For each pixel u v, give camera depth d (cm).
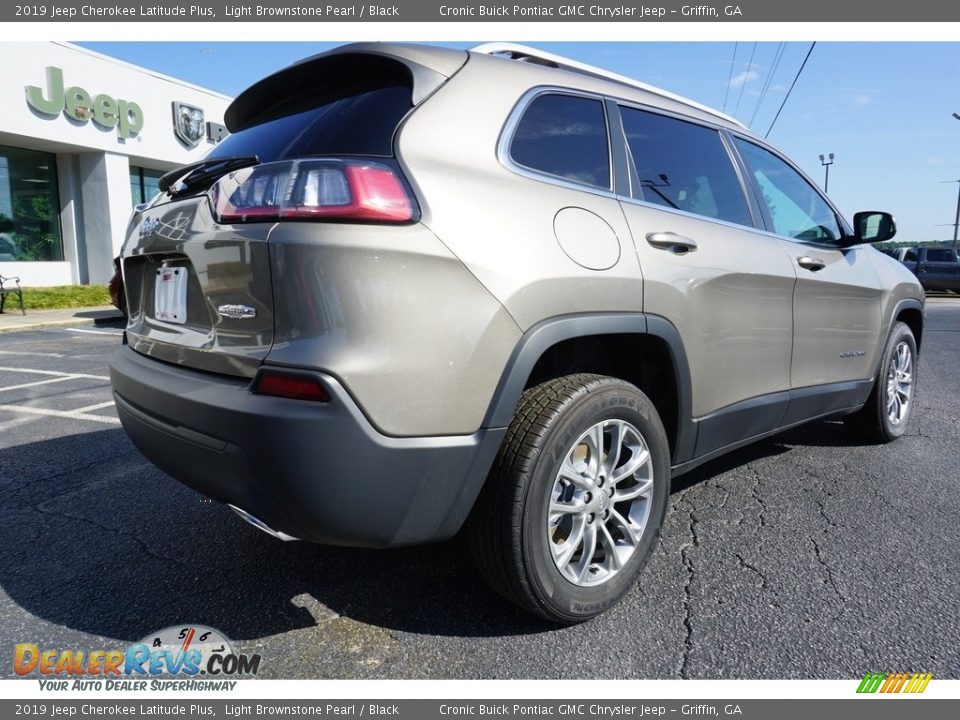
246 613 234
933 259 2275
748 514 317
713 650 213
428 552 279
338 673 203
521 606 215
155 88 1680
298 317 176
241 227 188
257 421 175
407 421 181
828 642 217
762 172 336
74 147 1506
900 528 302
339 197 179
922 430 476
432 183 192
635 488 237
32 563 269
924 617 230
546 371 254
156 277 241
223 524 307
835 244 372
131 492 348
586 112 252
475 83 221
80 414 519
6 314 1243
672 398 259
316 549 282
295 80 246
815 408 351
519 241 202
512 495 200
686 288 252
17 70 1343
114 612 235
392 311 177
